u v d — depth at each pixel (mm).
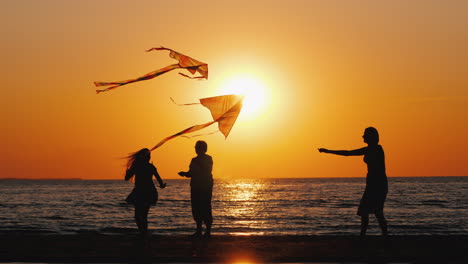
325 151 10055
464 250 9203
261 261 8453
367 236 11250
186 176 11367
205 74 9484
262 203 55281
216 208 46438
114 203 56750
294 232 24859
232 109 9312
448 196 68875
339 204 52531
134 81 9258
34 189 127625
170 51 9586
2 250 9297
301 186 140875
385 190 9891
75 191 107688
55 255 8727
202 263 8406
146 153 11195
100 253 8992
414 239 10727
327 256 8539
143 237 11133
